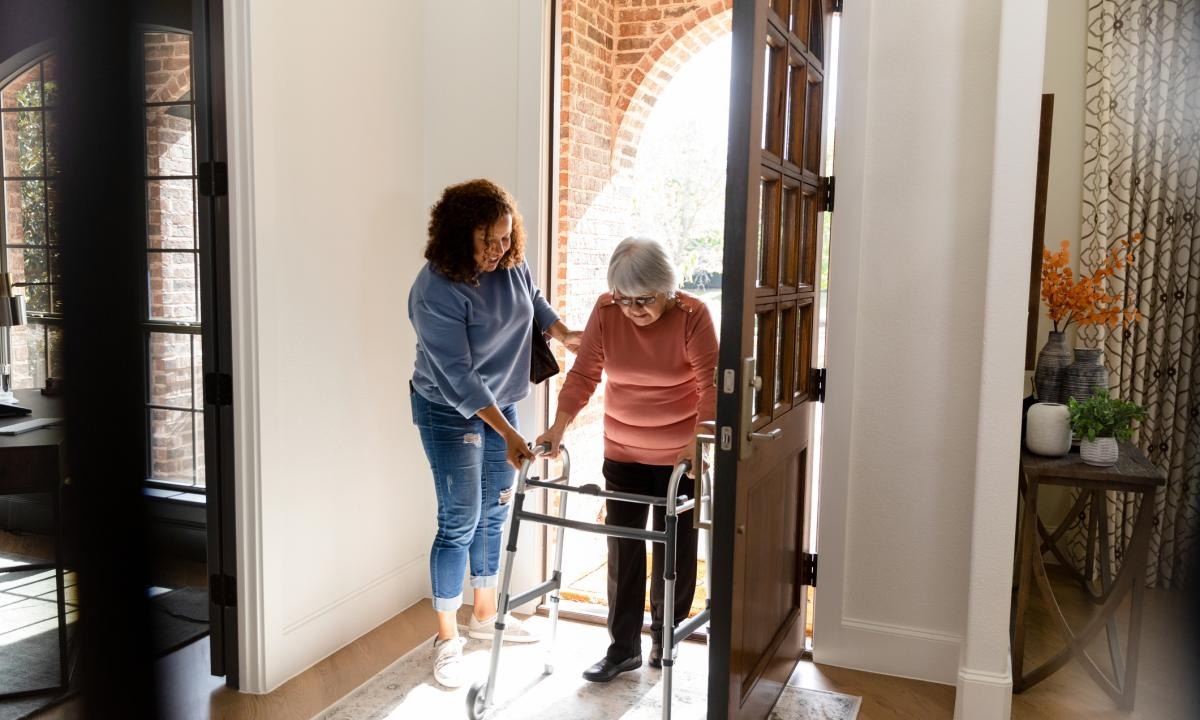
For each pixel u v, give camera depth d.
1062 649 2.94
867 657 3.05
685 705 2.73
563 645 3.16
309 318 2.89
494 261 2.72
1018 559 3.48
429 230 2.73
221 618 2.80
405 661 3.02
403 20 3.30
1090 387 2.97
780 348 2.72
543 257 3.36
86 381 0.36
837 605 3.06
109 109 0.35
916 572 2.97
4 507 2.69
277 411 2.76
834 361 2.98
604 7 5.37
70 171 0.35
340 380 3.06
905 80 2.85
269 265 2.68
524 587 3.45
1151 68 3.49
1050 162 3.76
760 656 2.53
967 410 2.87
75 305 0.36
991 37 2.76
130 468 0.37
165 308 2.94
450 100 3.42
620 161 5.65
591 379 2.79
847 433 2.99
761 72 2.12
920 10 2.81
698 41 5.54
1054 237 3.79
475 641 3.17
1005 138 2.37
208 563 2.79
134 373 0.37
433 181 3.48
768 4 2.15
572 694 2.79
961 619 2.94
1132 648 2.62
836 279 2.96
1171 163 3.45
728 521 2.19
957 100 2.80
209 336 2.71
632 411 2.71
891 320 2.92
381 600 3.35
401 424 3.43
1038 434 2.82
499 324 2.81
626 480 2.78
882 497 2.98
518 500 2.58
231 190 2.62
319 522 2.99
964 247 2.83
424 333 2.69
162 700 0.39
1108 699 2.76
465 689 2.82
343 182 3.03
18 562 2.70
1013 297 2.39
